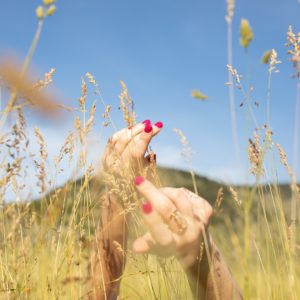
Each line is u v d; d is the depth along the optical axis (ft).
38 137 5.30
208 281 4.07
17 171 5.05
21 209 5.29
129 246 5.26
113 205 5.09
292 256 5.37
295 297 5.17
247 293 4.07
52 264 5.36
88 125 5.47
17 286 4.89
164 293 5.73
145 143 5.05
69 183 5.40
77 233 5.29
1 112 4.15
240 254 4.21
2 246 5.02
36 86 3.78
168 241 3.50
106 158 5.05
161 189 3.74
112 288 5.19
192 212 3.67
